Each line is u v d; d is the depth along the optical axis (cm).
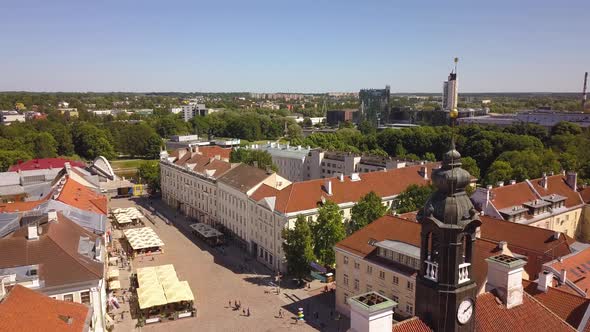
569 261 6103
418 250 6706
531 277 6888
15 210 9362
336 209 9050
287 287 9112
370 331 2495
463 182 2575
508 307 3080
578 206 10775
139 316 7738
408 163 14762
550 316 3123
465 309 2667
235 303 8331
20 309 4244
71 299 6191
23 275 6028
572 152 16275
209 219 13675
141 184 19588
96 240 7525
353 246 7706
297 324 7569
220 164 13950
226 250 11512
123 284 9244
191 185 14662
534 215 9806
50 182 14225
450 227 2536
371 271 7306
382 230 7569
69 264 6325
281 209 9819
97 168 18412
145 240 11219
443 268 2605
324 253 8862
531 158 14112
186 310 7931
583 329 3969
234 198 11919
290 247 8806
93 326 5400
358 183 11181
